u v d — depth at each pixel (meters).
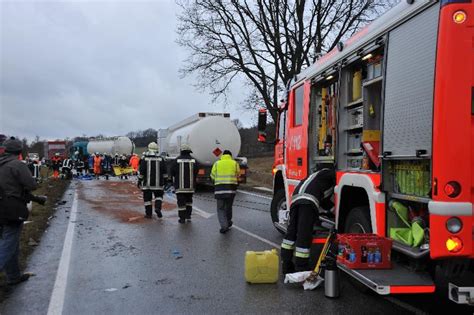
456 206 3.76
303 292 5.66
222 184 9.66
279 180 9.67
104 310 5.05
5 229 5.64
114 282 6.11
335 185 6.18
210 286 5.91
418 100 4.21
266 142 9.96
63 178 30.86
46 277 6.36
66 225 10.84
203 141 20.56
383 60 5.00
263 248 8.16
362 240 4.75
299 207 6.05
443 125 3.82
